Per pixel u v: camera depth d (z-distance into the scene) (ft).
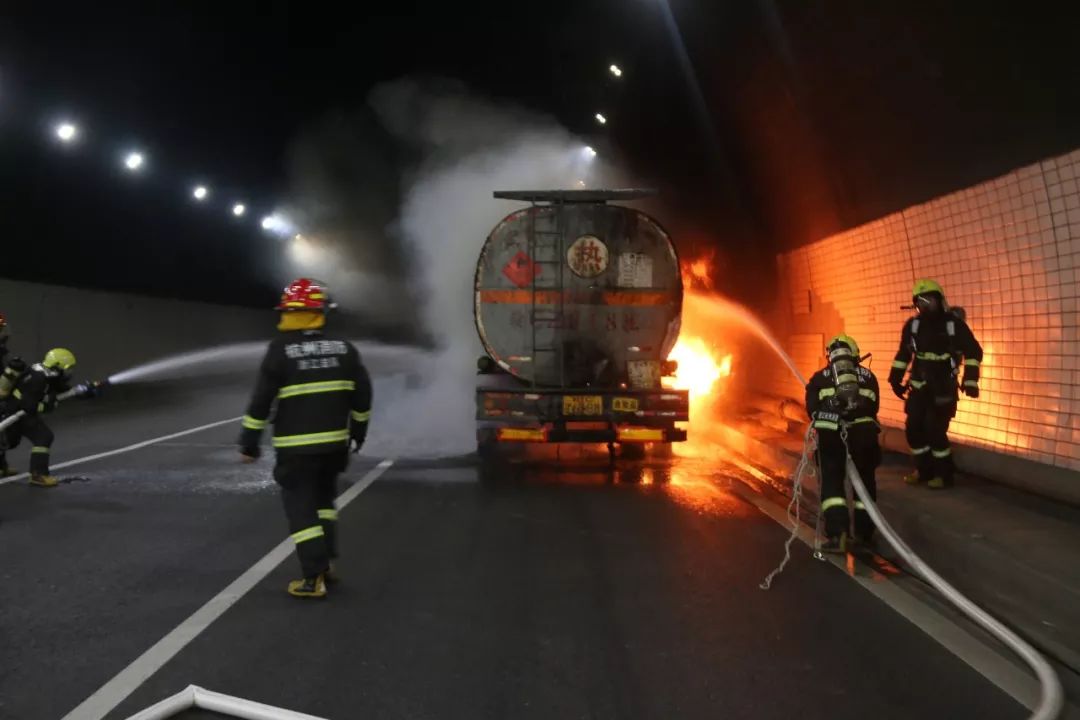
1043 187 26.11
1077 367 25.09
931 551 22.41
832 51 31.32
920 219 33.83
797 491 22.77
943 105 27.53
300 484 19.03
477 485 32.91
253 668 15.33
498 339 36.60
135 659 15.65
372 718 13.52
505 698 14.26
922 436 27.91
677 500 30.27
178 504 28.86
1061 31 20.74
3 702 13.82
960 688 14.80
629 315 36.50
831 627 17.69
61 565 21.53
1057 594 17.46
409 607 18.65
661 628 17.52
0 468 33.19
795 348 48.91
